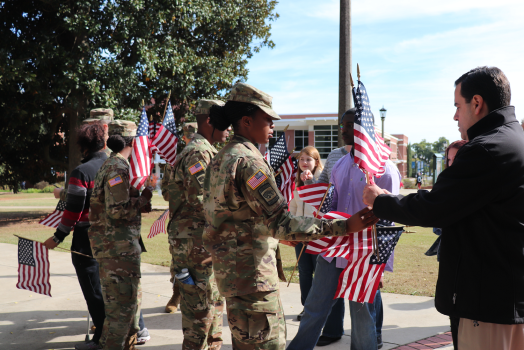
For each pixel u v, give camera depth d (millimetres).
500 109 1904
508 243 1789
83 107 13734
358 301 2783
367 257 2756
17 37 12797
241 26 16859
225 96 16266
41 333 4133
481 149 1783
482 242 1824
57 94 12805
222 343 3713
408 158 104375
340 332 3760
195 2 14414
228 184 2160
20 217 16812
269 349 2178
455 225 1906
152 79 14570
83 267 3557
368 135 2242
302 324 3141
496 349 1817
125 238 3197
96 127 3645
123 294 3180
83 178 3451
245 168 2131
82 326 4332
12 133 14242
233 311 2182
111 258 3172
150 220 15344
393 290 5395
